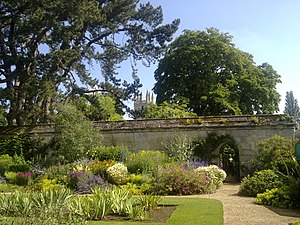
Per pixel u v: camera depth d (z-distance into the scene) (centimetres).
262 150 1670
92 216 838
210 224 751
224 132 2062
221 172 1463
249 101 3142
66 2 2297
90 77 2619
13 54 2384
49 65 2341
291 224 755
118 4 2616
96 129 2109
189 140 2072
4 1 2339
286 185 1145
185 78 3181
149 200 952
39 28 2325
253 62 3397
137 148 2178
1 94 2244
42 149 2231
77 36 2456
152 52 2827
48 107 2520
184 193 1280
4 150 2244
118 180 1485
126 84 2897
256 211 912
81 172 1505
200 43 3169
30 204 859
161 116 2655
